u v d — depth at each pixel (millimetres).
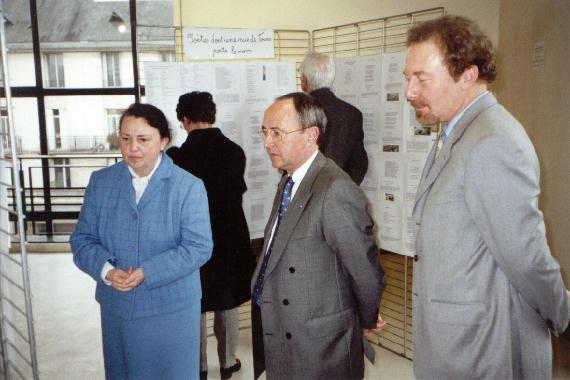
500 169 1039
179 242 1561
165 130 1537
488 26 4223
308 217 1392
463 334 1138
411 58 1170
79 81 5406
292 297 1402
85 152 5672
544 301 1102
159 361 1561
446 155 1159
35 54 5293
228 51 3098
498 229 1052
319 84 2594
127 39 5219
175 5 4074
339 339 1432
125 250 1527
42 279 4184
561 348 2170
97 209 1586
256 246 4020
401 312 3439
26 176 5574
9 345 1781
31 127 5461
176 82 2955
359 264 1389
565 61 2859
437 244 1153
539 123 3205
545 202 3061
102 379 2484
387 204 2826
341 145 2574
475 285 1129
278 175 3287
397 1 4285
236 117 3102
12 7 5148
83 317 3336
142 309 1513
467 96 1160
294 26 4289
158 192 1546
